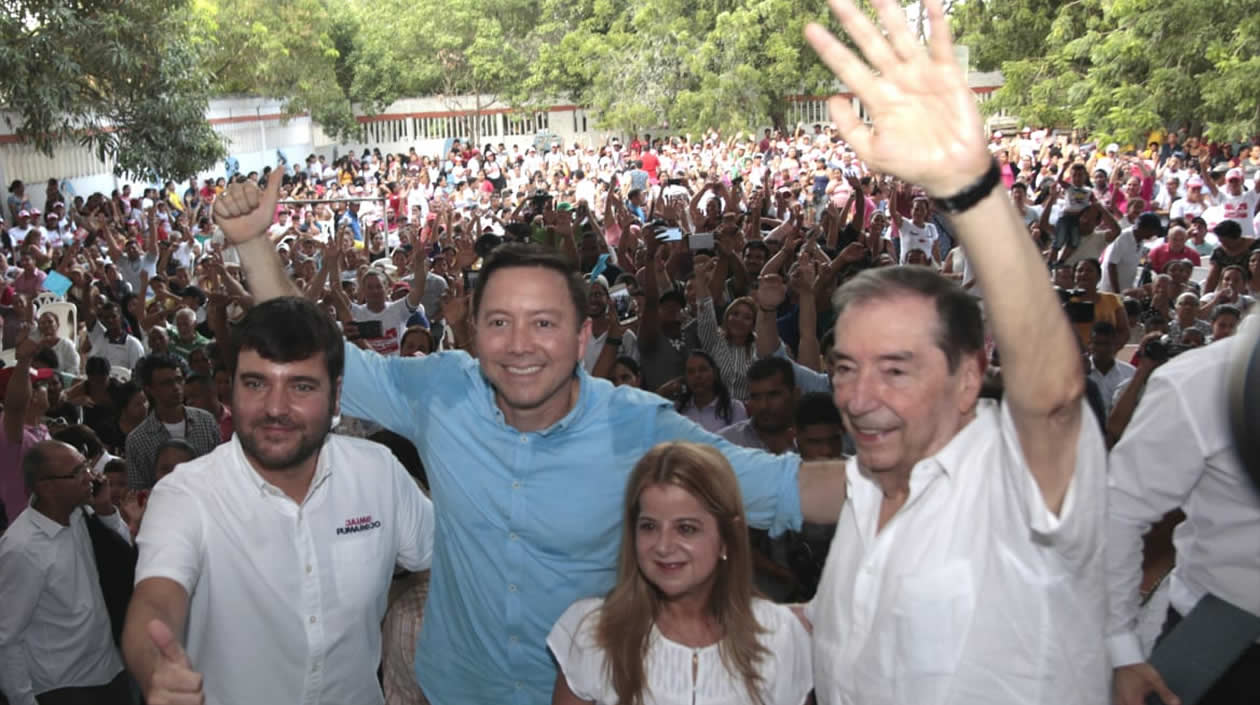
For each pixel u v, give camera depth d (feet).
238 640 8.48
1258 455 3.42
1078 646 6.03
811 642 8.07
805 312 20.99
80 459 13.58
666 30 124.98
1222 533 8.18
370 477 8.98
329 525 8.71
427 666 9.16
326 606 8.67
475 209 74.18
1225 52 82.74
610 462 8.45
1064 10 100.78
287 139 132.77
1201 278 39.29
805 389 18.30
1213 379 8.05
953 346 6.07
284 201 57.06
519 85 138.51
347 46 141.59
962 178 5.28
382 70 140.87
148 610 7.52
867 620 6.54
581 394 8.57
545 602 8.54
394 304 31.60
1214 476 8.16
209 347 25.57
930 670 6.13
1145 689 7.96
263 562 8.44
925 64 5.34
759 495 8.25
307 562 8.57
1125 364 21.93
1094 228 39.37
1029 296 5.36
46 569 13.39
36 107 64.03
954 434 6.33
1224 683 8.25
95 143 85.30
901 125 5.34
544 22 140.26
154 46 72.23
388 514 9.07
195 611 8.34
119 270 46.29
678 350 22.98
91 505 14.39
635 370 19.76
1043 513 5.71
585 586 8.58
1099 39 94.32
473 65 138.92
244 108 119.85
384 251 55.52
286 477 8.52
